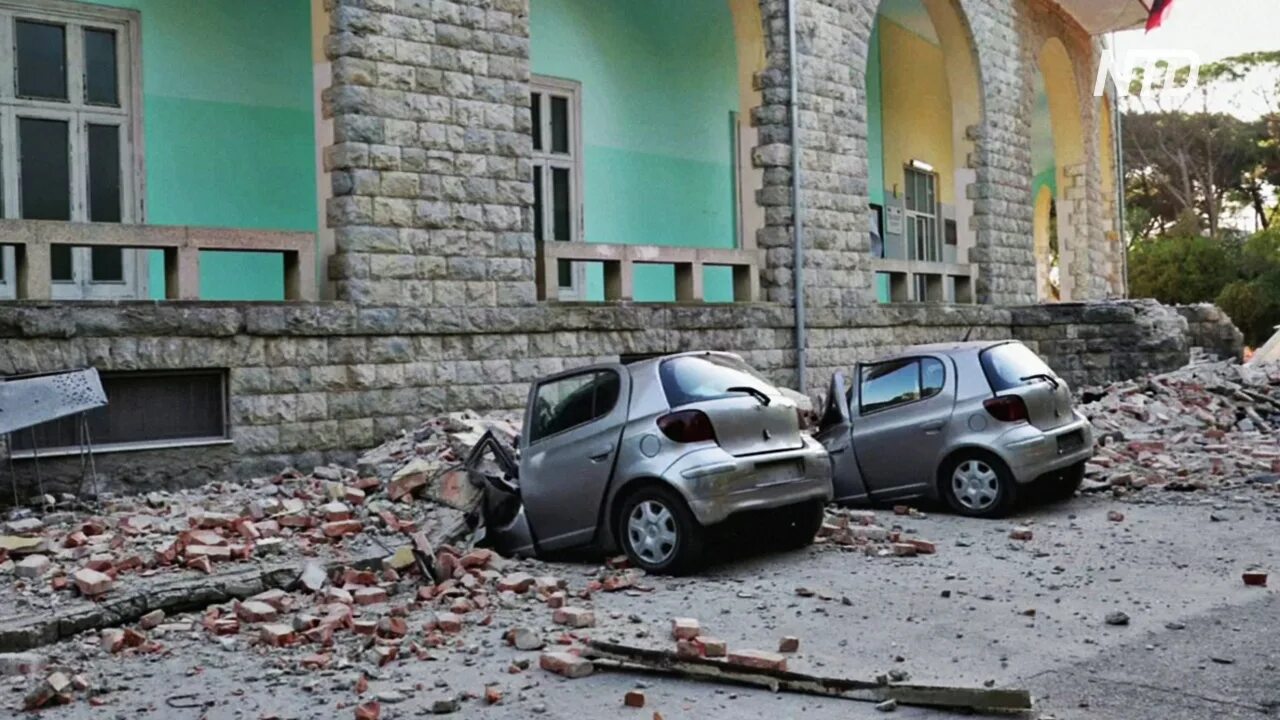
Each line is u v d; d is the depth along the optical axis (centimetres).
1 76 1316
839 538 1055
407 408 1330
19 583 831
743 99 1875
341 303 1278
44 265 1098
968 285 2345
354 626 763
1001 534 1093
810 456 989
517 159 1445
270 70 1523
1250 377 2083
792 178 1842
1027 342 2380
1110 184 3347
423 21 1359
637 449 941
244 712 615
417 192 1348
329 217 1315
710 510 910
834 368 1914
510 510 1030
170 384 1176
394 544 972
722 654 659
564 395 1003
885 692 609
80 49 1373
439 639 743
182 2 1441
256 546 929
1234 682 622
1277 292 4594
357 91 1301
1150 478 1373
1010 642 714
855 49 1981
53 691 631
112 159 1398
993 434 1180
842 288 1934
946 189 2917
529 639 721
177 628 780
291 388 1241
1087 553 992
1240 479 1365
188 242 1184
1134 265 4991
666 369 963
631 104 2000
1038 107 3338
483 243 1409
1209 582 870
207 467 1178
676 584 898
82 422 1080
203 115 1459
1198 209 6594
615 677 668
